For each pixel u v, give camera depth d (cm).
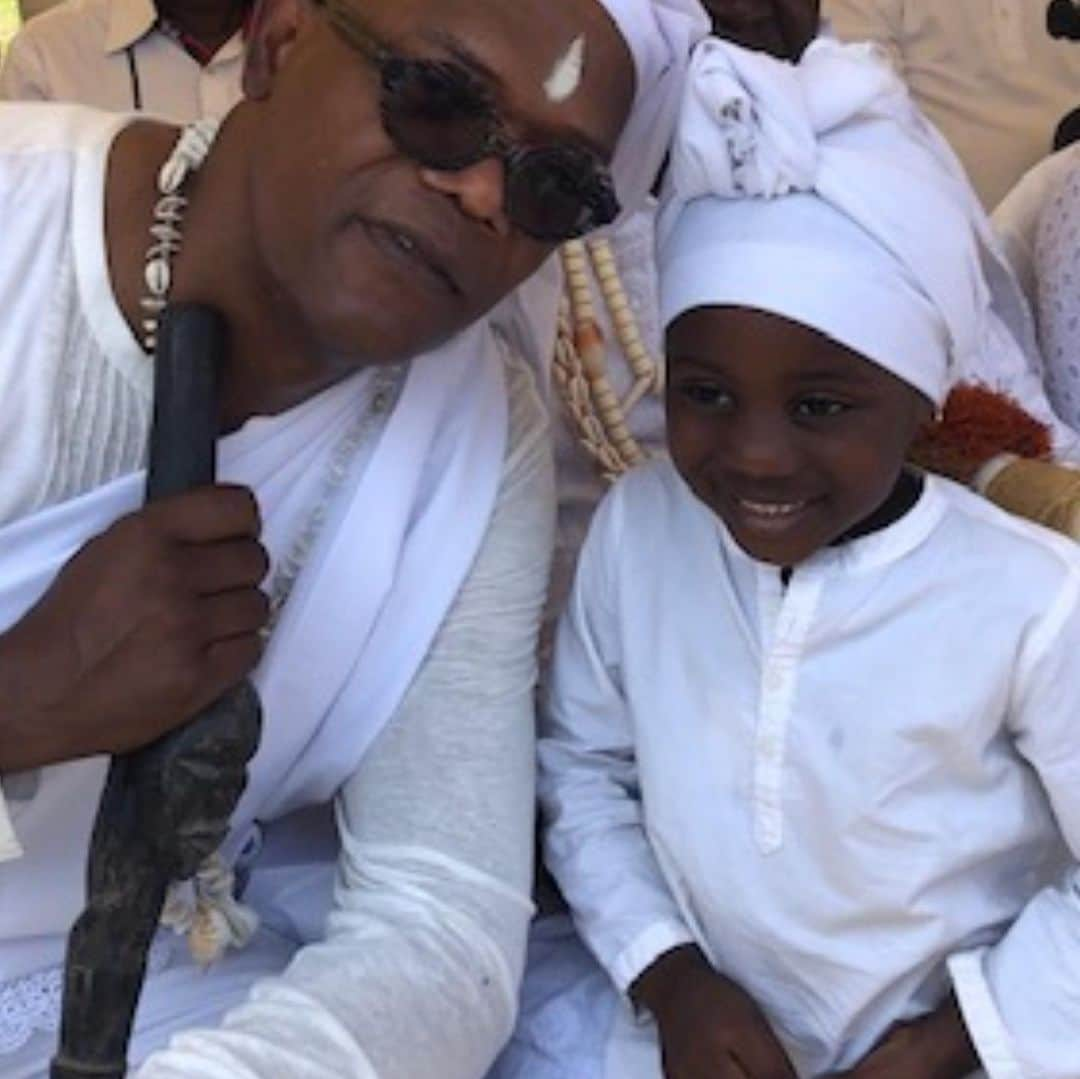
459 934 112
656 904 125
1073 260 184
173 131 114
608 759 130
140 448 110
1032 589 114
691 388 114
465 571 121
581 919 127
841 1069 122
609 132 105
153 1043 119
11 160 107
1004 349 171
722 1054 118
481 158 100
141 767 99
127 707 99
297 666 118
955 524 117
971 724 114
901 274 111
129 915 98
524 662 124
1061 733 115
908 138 114
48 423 107
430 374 118
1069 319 185
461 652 121
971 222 117
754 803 117
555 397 150
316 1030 102
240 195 106
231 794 100
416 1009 107
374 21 100
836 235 110
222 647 101
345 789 124
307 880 134
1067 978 116
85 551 102
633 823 129
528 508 125
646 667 123
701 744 119
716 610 120
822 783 116
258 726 103
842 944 118
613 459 150
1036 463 135
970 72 320
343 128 100
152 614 99
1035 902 119
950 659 114
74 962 97
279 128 103
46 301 106
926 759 115
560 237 104
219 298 108
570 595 132
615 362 152
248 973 125
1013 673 114
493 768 119
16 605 109
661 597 123
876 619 115
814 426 112
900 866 117
